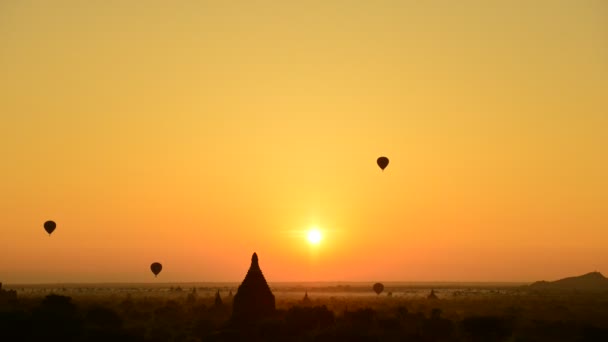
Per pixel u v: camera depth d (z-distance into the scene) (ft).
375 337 206.08
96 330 205.16
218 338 209.36
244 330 219.20
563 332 242.58
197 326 246.88
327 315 240.12
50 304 262.26
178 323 272.10
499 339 232.53
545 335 236.84
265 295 246.88
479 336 235.81
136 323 270.87
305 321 232.12
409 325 254.47
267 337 211.61
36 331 199.52
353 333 206.80
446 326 242.78
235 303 246.68
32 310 233.35
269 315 244.63
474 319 241.76
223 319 285.84
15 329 194.49
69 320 218.38
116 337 197.36
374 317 264.11
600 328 229.04
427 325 241.96
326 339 203.00
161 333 223.51
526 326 260.42
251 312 242.99
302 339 207.82
